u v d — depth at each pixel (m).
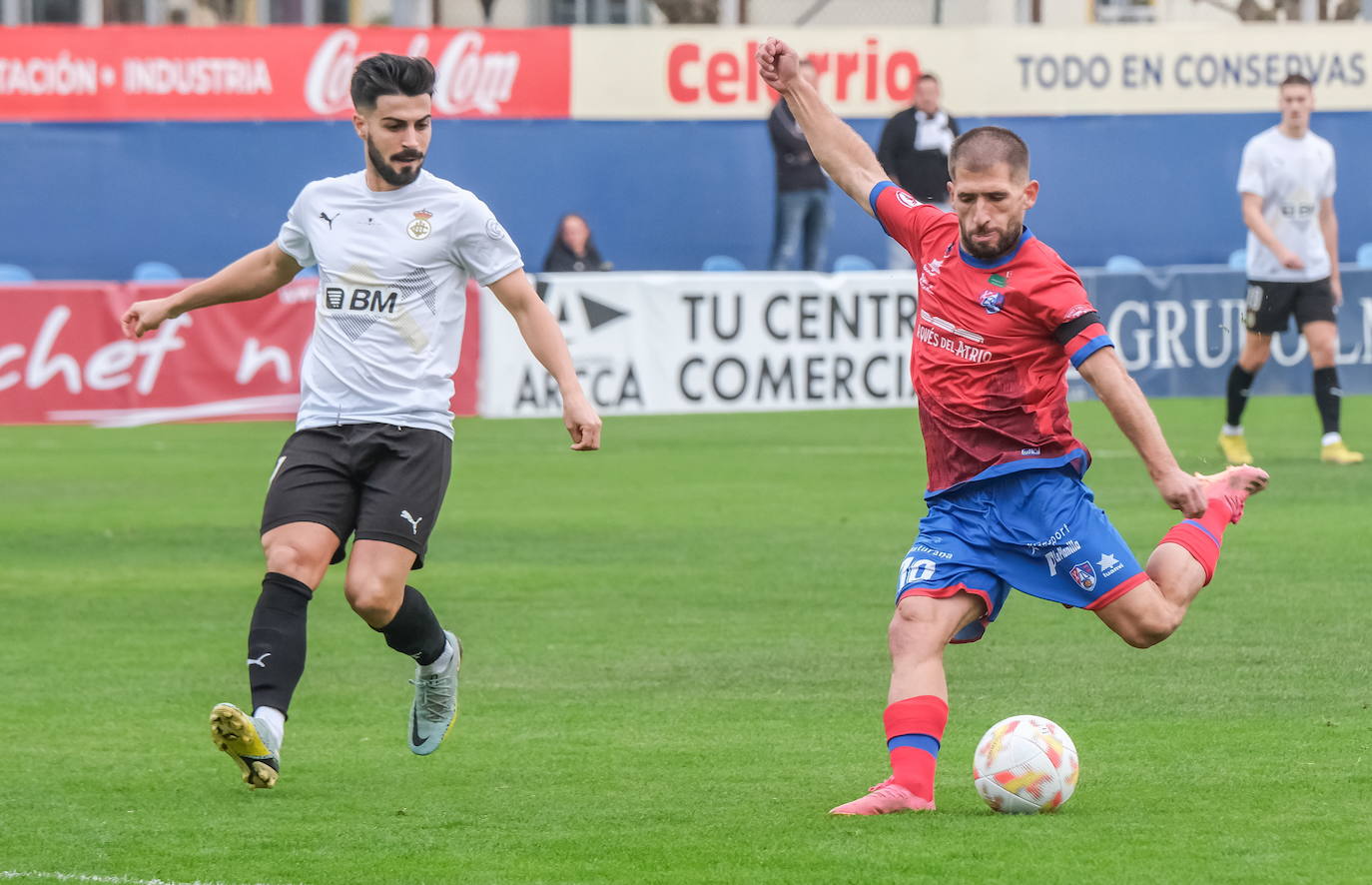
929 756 18.94
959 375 19.23
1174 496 18.33
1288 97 51.91
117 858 17.31
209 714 24.56
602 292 65.44
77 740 22.95
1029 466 19.12
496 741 22.83
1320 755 21.34
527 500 47.44
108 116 76.38
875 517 44.12
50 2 80.00
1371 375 71.69
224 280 21.95
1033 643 29.03
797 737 22.89
